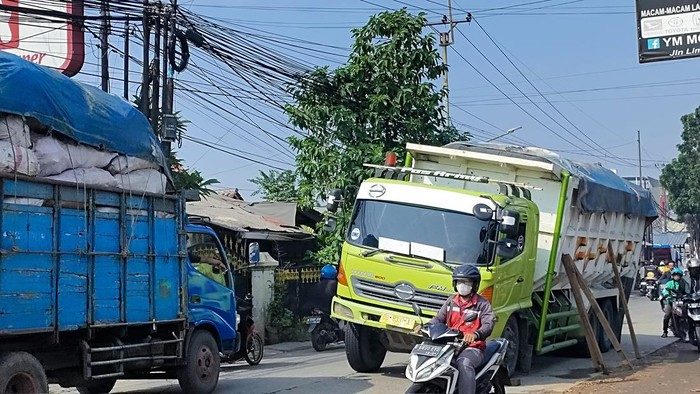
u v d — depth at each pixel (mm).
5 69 7188
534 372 12688
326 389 10422
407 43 19969
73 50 15969
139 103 15195
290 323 19125
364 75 20031
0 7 12766
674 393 10031
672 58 12352
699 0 12250
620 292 14797
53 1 14281
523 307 11383
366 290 10688
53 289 7414
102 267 8156
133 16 14453
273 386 10844
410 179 12648
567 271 12445
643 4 12516
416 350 7035
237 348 13273
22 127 7305
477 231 10500
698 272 15914
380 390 10281
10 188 6961
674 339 17812
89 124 8125
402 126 20094
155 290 9047
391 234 10703
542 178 12375
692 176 52906
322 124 19719
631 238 17125
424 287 10336
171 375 10070
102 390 10359
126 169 8695
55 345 7898
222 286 10719
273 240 21172
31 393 7281
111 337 8508
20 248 7012
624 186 15961
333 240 19844
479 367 7203
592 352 12383
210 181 17453
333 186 19297
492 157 12141
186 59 15172
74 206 7789
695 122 53688
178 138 16844
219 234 19000
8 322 6820
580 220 13445
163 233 9281
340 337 17312
